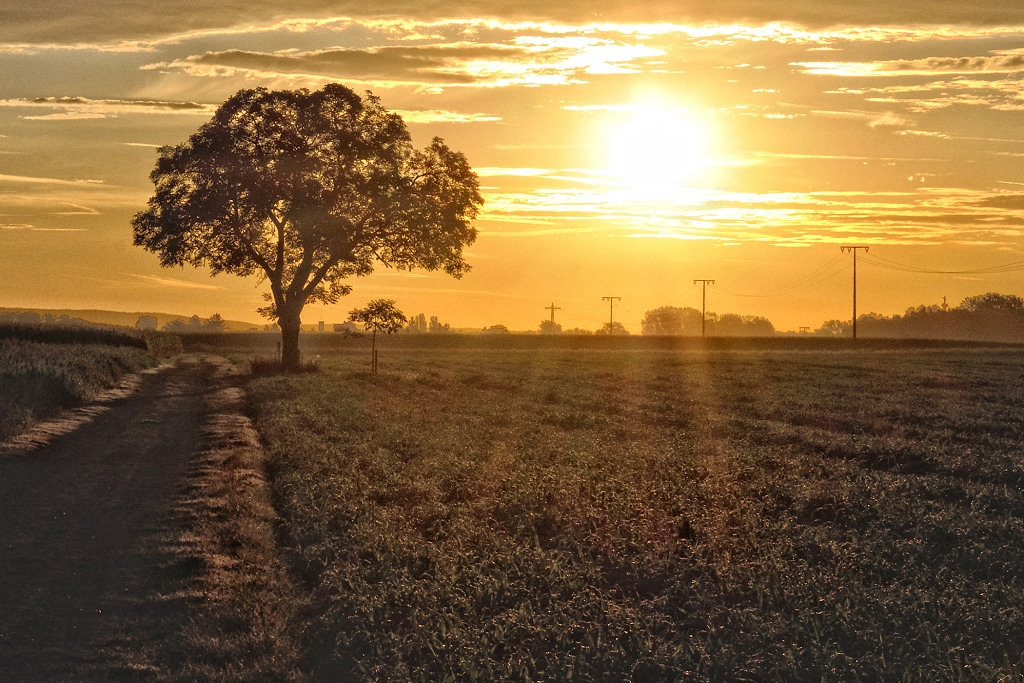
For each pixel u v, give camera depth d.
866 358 87.19
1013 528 14.46
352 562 11.92
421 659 8.85
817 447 24.94
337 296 64.88
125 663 8.76
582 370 65.19
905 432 28.73
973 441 26.41
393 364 73.12
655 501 16.39
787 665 8.73
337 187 58.41
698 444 24.61
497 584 10.84
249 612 10.12
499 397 39.84
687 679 8.43
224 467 20.05
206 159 56.16
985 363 77.31
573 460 20.94
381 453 20.95
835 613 10.07
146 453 22.38
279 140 57.06
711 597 10.73
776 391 46.12
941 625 9.79
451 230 60.31
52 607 10.35
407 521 14.27
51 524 14.43
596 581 11.46
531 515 14.70
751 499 16.64
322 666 8.82
